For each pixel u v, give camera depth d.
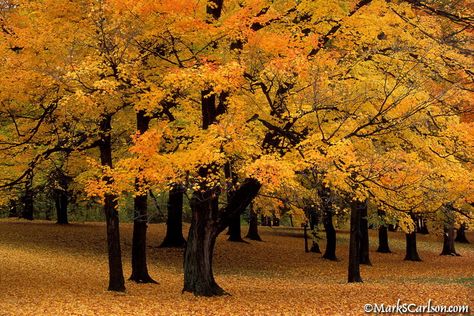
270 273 22.05
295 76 10.64
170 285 16.00
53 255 21.94
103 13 9.89
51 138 13.16
